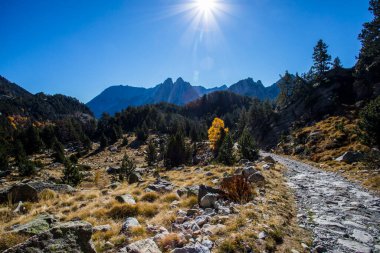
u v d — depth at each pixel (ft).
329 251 24.11
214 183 59.88
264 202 39.14
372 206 41.19
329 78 303.68
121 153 364.99
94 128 638.53
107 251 23.59
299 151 178.70
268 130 329.11
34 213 41.55
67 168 115.34
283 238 25.99
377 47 184.85
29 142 344.90
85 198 51.93
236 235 24.56
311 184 61.41
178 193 49.55
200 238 24.75
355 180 67.15
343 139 155.02
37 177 159.94
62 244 18.53
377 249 25.07
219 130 237.66
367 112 87.71
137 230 27.91
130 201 42.32
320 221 32.83
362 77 254.27
